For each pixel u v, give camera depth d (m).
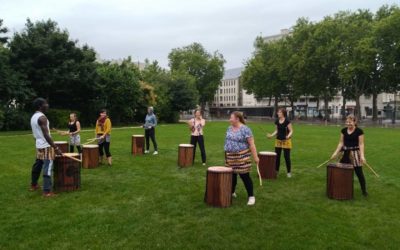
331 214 7.18
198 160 13.97
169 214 7.07
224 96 127.81
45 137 8.12
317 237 5.96
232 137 7.75
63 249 5.42
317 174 11.32
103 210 7.29
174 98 52.97
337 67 47.12
